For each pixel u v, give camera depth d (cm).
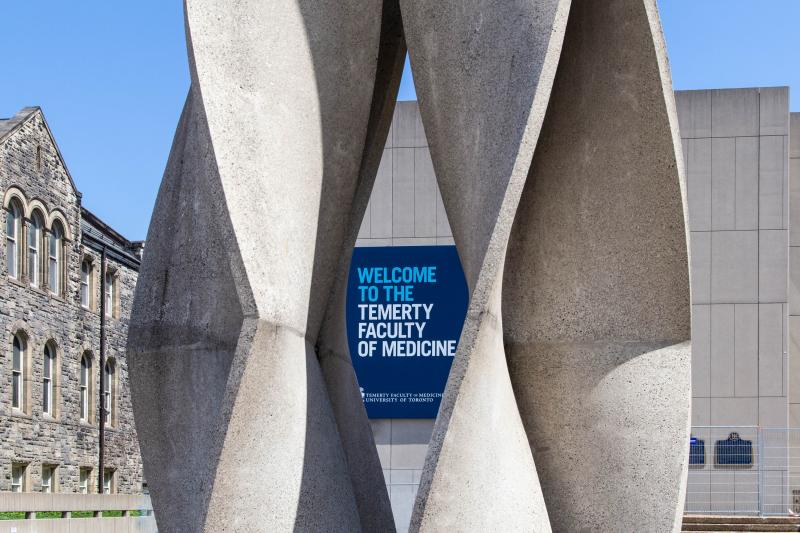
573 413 638
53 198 3638
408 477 2144
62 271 3712
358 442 699
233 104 585
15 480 3378
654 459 620
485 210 564
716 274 2236
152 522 2042
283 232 595
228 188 564
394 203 2227
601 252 644
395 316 2202
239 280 558
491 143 574
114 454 4044
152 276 674
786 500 1952
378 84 716
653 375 632
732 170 2248
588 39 625
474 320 527
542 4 564
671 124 615
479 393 528
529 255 655
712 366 2216
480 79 595
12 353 3362
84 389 3894
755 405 2194
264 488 556
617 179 636
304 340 616
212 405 639
